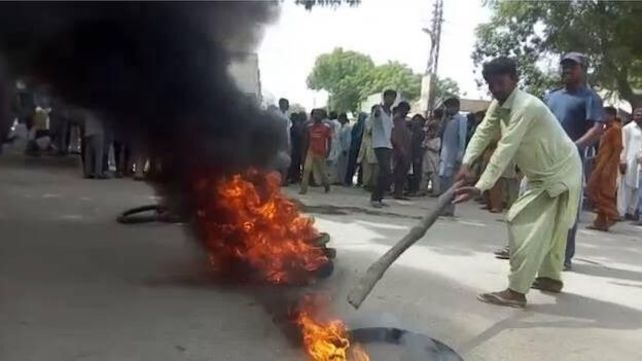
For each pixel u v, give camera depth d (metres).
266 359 3.36
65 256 5.20
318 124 11.47
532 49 22.97
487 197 10.40
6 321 3.68
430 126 12.52
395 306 4.38
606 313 4.65
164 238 5.95
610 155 8.91
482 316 4.36
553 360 3.68
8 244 5.52
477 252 6.49
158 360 3.28
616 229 9.39
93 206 7.69
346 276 5.00
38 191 8.78
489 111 4.61
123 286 4.46
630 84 23.89
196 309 4.05
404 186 12.38
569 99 5.70
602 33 21.16
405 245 3.67
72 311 3.91
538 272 5.14
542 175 4.54
